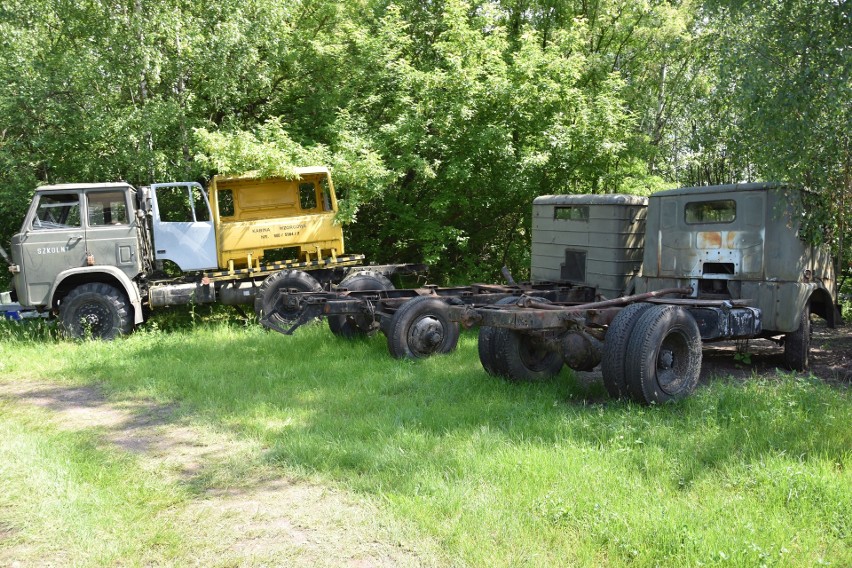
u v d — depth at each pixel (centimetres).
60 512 386
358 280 1082
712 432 486
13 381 758
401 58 1498
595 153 1316
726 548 319
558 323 598
